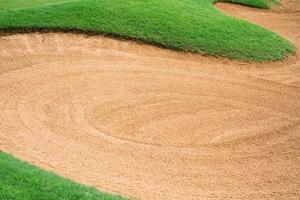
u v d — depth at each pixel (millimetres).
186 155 14492
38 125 15312
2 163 11695
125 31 23156
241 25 26297
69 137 14789
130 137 15227
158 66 21188
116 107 17094
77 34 22688
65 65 20312
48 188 10867
